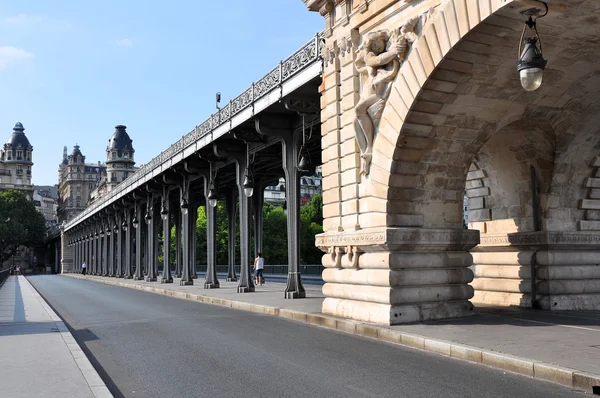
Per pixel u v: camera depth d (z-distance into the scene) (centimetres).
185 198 3638
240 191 2770
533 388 766
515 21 1055
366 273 1389
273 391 780
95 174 18650
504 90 1282
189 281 3622
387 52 1327
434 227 1409
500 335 1102
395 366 925
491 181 1705
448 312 1359
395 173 1348
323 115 1634
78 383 798
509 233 1641
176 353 1096
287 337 1273
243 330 1405
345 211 1516
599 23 1060
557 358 868
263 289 2872
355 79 1488
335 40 1575
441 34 1162
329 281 1578
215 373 904
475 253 1775
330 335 1295
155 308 2122
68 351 1077
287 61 1995
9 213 13912
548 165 1548
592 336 1078
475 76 1223
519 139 1544
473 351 955
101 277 6481
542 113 1413
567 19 1046
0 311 2014
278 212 8431
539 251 1574
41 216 14775
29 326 1493
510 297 1656
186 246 3647
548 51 1176
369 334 1264
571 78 1289
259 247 3694
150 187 4344
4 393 739
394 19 1352
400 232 1312
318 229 8181
